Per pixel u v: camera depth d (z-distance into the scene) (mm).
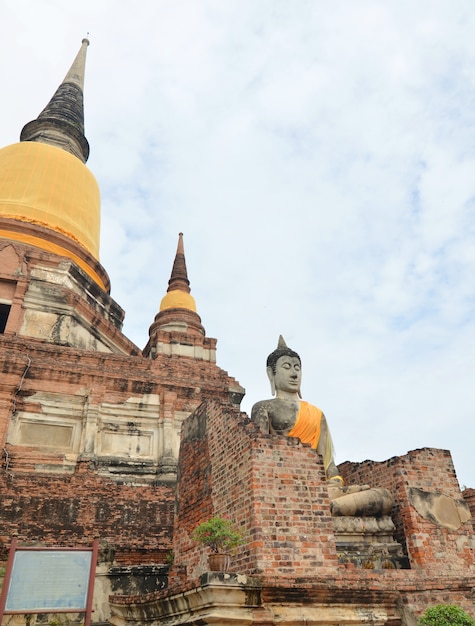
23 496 13703
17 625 11094
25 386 19078
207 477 10320
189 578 10320
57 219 27969
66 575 7977
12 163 29641
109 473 18844
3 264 23219
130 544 13562
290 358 13375
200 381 22109
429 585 8477
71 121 36219
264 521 8062
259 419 12336
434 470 10148
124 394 20656
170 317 28875
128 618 10141
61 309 23250
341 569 8172
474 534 9773
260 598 7227
